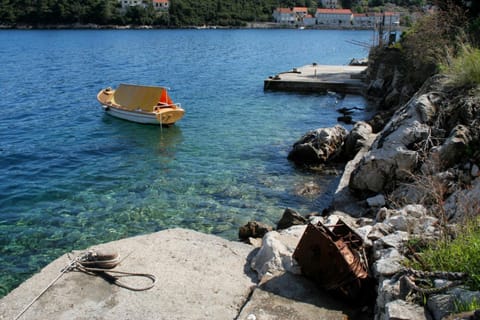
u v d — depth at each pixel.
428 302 4.15
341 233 6.09
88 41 86.69
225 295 5.54
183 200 12.09
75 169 14.65
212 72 41.31
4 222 10.77
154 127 20.19
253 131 19.59
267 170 14.50
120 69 43.31
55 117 22.27
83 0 141.75
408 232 5.84
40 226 10.58
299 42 91.88
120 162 15.37
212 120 21.67
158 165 15.03
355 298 5.17
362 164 10.48
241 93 29.88
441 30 18.42
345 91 29.86
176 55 58.91
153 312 5.14
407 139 10.23
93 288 5.57
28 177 13.90
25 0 134.50
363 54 63.81
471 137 9.22
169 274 5.93
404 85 22.08
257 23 166.50
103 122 21.17
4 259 9.12
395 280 4.70
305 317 5.00
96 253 6.05
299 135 18.91
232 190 12.80
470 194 7.55
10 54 58.44
